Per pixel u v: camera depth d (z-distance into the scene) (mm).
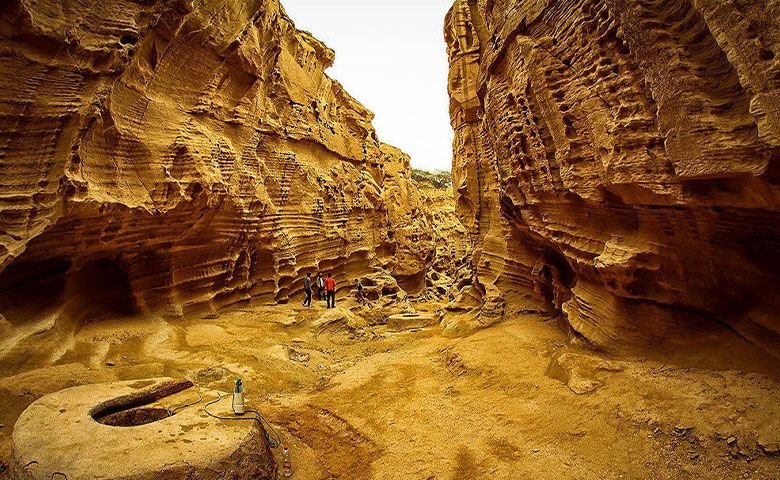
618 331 8930
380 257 33094
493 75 14695
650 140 7137
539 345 11188
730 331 7395
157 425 6473
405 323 19156
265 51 18875
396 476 6750
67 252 10992
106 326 12312
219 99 16719
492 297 15773
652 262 8078
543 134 11219
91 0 10320
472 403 8852
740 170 5629
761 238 6555
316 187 24391
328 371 12477
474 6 20938
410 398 9633
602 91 8438
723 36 5574
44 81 9453
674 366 7574
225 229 16750
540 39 10719
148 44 12844
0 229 8844
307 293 20000
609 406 7117
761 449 5355
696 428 5996
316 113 26094
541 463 6449
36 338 9641
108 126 11672
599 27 8383
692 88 6227
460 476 6539
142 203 12664
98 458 5480
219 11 14844
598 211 9688
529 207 13047
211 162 15297
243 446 6148
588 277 10336
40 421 6348
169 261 14727
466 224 22031
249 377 10578
